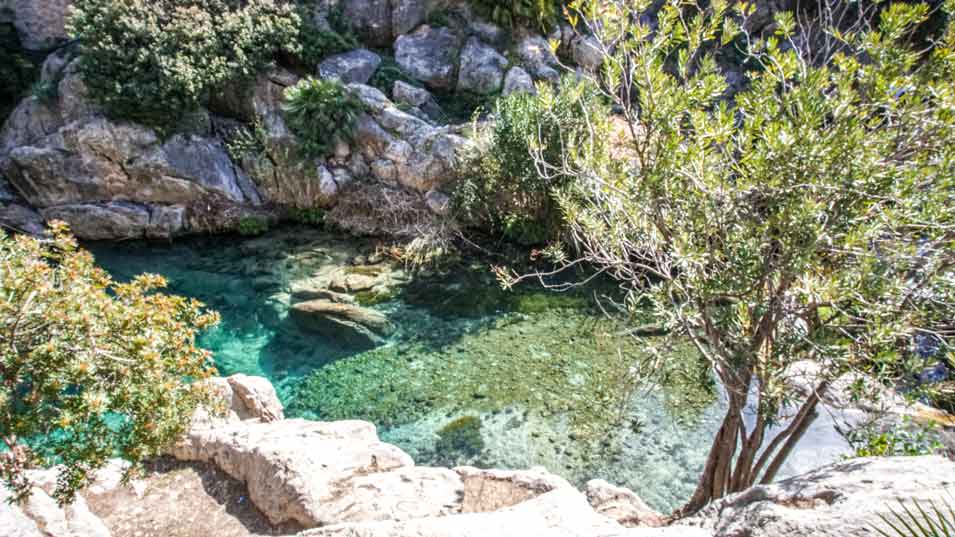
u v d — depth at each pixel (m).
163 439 5.09
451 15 22.70
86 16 18.03
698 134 5.68
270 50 19.61
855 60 5.39
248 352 12.87
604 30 5.79
